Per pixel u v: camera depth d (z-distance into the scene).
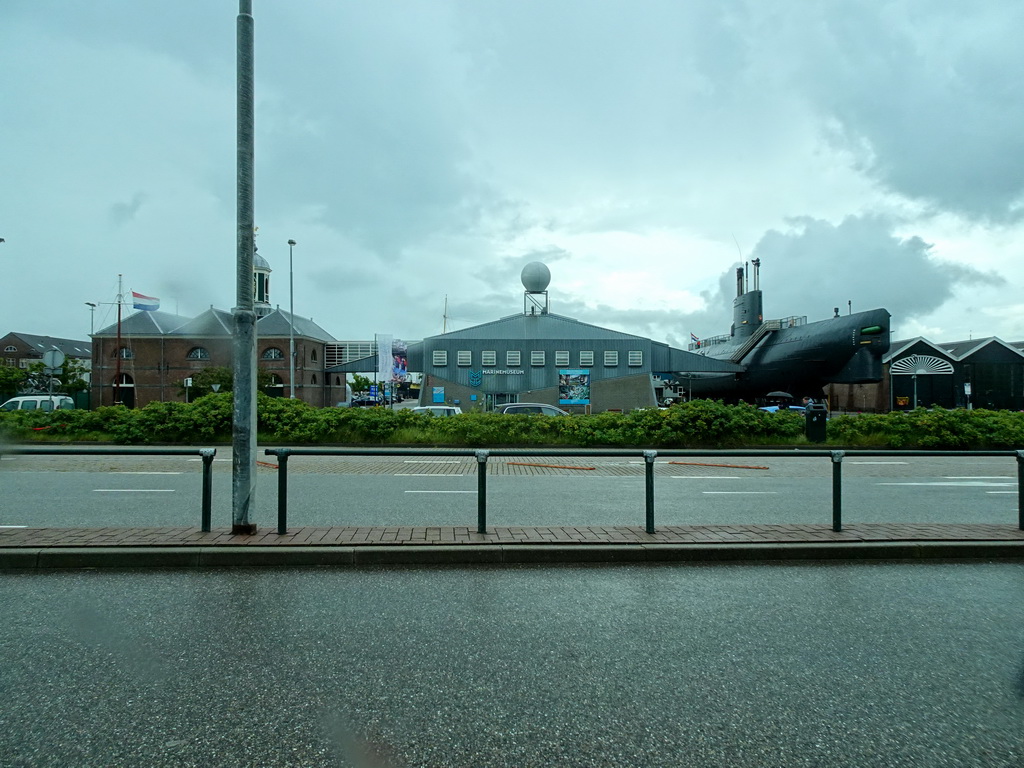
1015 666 4.09
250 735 3.21
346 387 76.06
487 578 5.83
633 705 3.54
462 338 53.12
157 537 6.53
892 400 63.59
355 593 5.38
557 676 3.89
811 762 3.02
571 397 52.16
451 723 3.34
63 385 60.72
